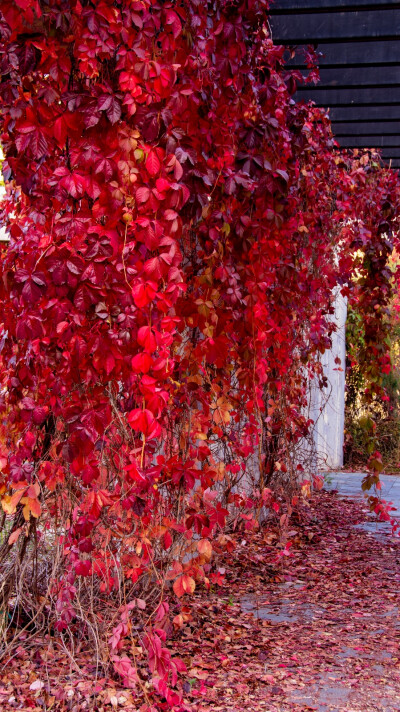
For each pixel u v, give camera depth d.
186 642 3.41
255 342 3.32
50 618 3.37
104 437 2.80
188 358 2.98
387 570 4.84
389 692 2.92
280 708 2.74
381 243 5.69
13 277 2.12
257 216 3.12
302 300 5.00
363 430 10.14
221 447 4.35
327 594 4.29
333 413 9.69
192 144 2.58
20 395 2.73
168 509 3.28
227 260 3.08
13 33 2.01
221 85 2.81
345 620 3.82
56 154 2.60
